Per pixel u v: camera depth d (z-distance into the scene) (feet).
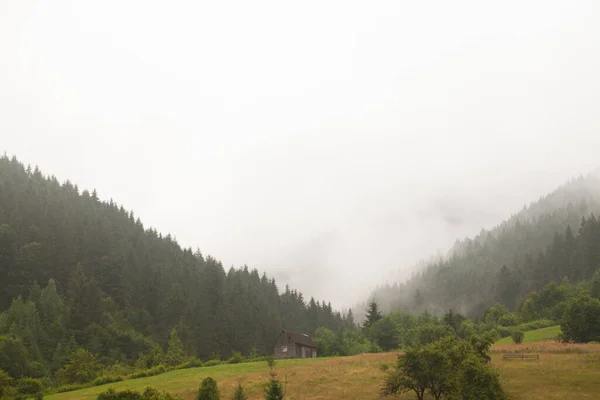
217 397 152.15
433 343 156.04
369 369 214.90
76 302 473.26
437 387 146.41
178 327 510.58
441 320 451.94
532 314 471.21
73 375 279.49
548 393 142.00
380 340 415.23
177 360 312.09
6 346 313.53
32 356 342.44
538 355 198.49
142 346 441.27
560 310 412.57
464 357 139.54
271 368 230.07
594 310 258.98
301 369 228.43
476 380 122.01
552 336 305.73
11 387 229.25
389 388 149.79
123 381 238.89
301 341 341.41
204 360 455.63
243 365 268.62
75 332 428.15
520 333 279.69
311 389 177.88
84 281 509.76
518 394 142.92
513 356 200.34
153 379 233.55
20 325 374.43
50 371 335.06
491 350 223.30
